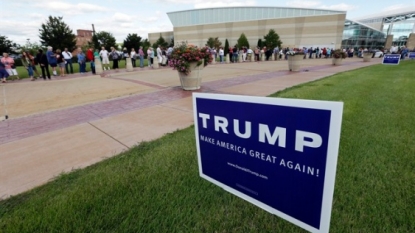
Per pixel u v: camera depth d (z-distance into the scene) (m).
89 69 16.36
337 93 5.20
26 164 2.55
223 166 1.29
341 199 1.72
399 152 2.40
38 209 1.76
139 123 3.85
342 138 2.78
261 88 6.59
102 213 1.69
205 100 1.27
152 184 2.03
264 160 1.06
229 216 1.64
